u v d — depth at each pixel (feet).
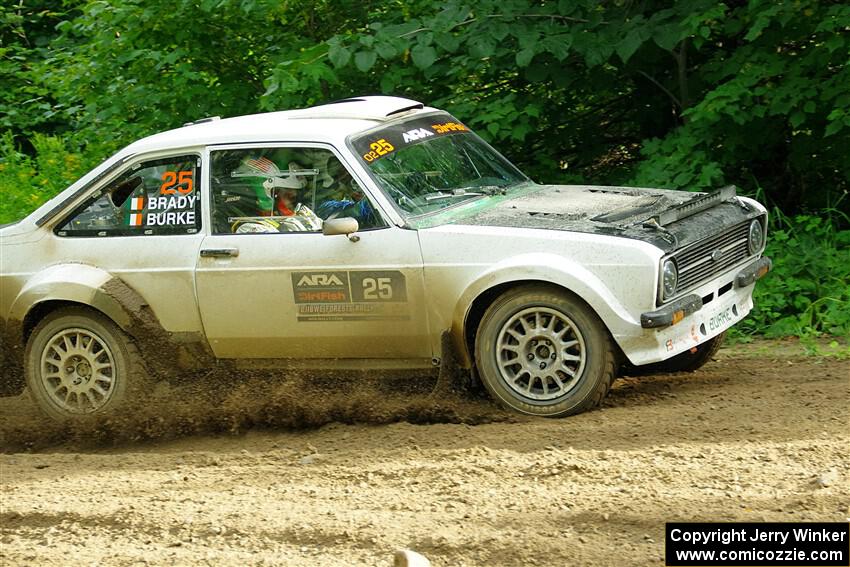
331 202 38.81
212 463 35.47
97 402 41.88
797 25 52.80
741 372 42.16
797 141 56.13
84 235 41.91
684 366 42.19
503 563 24.88
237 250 39.37
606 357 35.83
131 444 40.57
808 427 32.99
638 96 61.62
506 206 39.70
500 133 55.06
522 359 36.81
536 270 35.58
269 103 57.00
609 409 36.88
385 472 31.86
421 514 28.14
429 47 53.78
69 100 67.87
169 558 26.53
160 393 41.47
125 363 41.32
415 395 40.04
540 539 25.80
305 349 39.40
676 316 35.04
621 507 27.30
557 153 62.69
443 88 58.80
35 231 42.52
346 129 39.75
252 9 57.00
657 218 36.11
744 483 28.37
